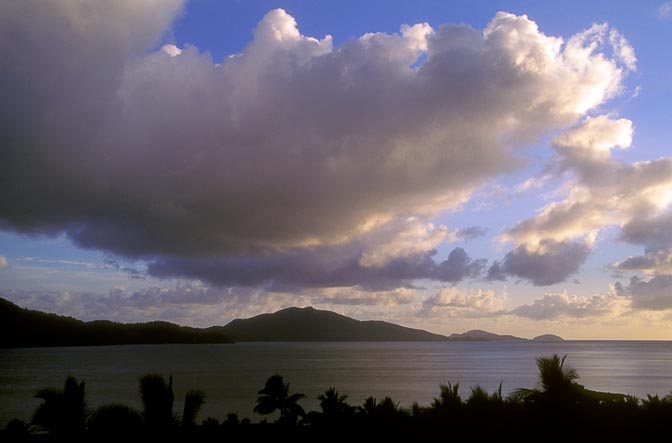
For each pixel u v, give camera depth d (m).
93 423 14.83
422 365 151.12
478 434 16.75
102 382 93.44
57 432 14.66
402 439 17.30
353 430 18.25
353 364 155.00
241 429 19.67
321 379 99.38
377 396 67.62
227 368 133.62
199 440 17.77
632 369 129.88
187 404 15.86
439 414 18.05
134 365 145.00
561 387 17.31
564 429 16.52
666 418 17.02
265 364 153.00
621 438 16.14
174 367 137.75
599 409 17.83
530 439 16.44
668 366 143.38
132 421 14.98
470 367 140.88
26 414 55.34
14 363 152.88
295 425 20.50
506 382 91.94
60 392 15.08
